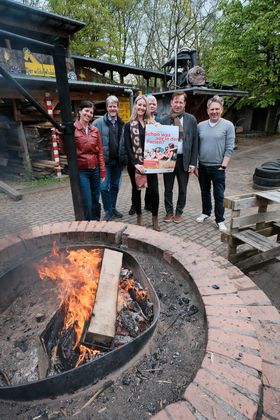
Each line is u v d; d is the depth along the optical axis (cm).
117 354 124
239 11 1203
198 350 135
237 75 1291
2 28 754
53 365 134
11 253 214
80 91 796
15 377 132
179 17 1920
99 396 118
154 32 2094
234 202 278
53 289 197
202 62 1873
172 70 1519
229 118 1745
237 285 192
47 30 815
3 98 659
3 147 769
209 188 424
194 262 193
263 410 113
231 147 374
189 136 378
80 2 1445
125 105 958
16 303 187
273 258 284
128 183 729
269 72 1241
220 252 347
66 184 702
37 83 652
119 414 111
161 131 351
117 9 1878
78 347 142
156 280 190
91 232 238
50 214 501
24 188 669
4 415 113
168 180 418
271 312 169
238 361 120
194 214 481
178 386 119
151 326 138
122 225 250
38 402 117
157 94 1098
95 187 386
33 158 782
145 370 128
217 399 105
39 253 220
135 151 360
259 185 641
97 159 371
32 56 756
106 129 405
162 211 498
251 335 134
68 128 242
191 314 158
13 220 474
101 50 1639
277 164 691
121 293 180
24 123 763
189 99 1104
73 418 111
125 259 206
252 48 1220
